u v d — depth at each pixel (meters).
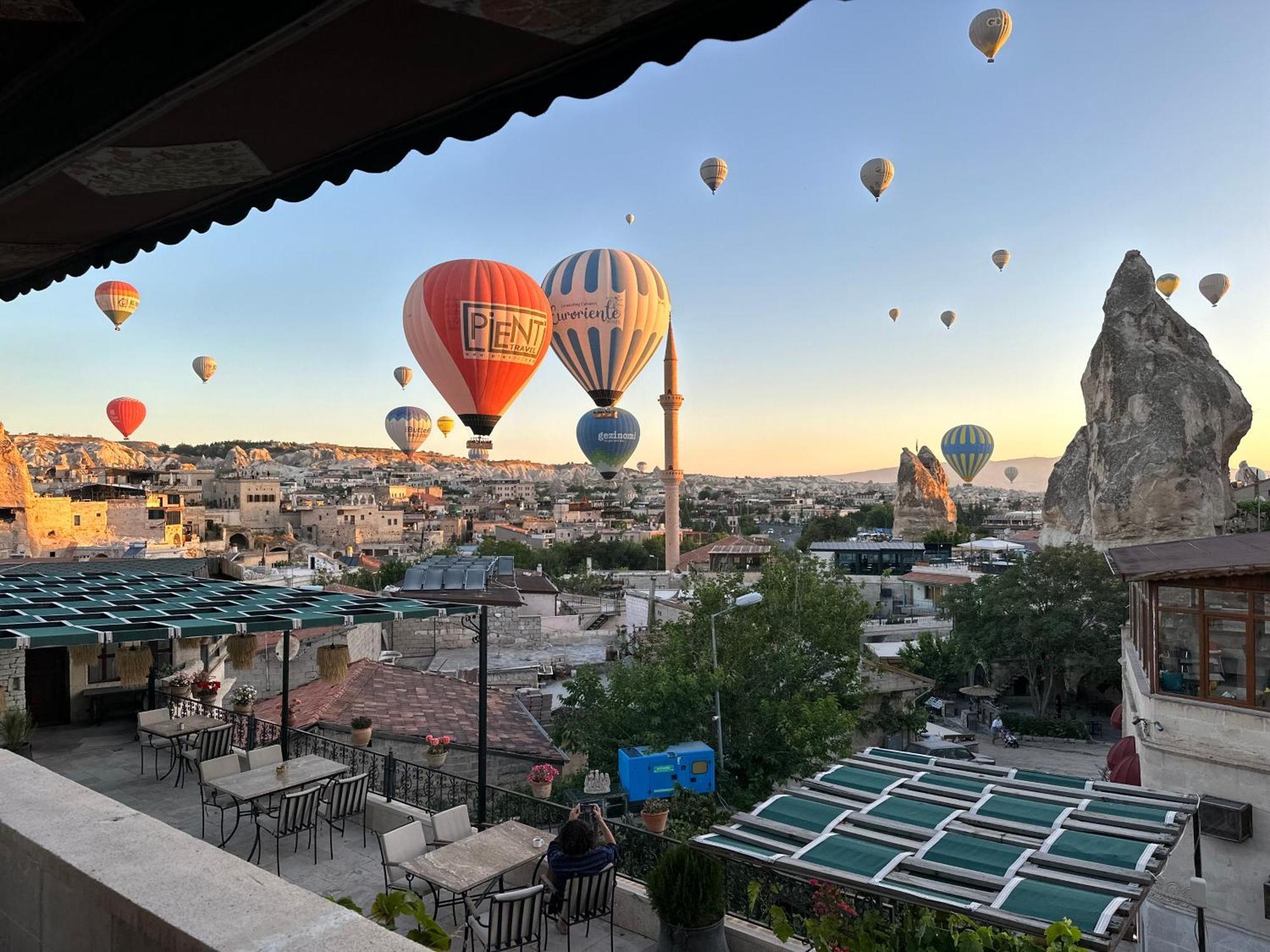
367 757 14.02
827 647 21.69
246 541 114.94
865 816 6.89
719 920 6.70
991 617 44.66
